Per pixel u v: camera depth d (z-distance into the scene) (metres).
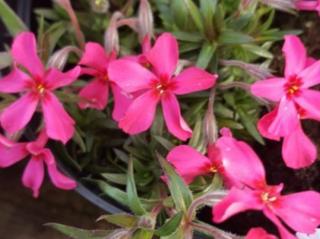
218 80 0.10
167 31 0.10
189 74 0.08
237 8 0.10
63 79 0.08
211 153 0.08
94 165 0.10
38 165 0.09
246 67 0.09
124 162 0.10
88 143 0.10
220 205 0.07
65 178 0.09
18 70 0.08
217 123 0.10
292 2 0.10
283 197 0.07
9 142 0.09
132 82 0.08
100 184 0.09
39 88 0.08
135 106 0.08
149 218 0.08
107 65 0.09
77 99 0.09
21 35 0.08
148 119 0.08
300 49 0.08
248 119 0.10
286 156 0.08
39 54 0.10
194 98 0.10
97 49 0.09
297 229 0.07
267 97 0.08
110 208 0.10
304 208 0.07
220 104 0.10
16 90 0.08
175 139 0.10
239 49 0.10
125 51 0.10
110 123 0.10
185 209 0.08
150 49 0.08
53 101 0.08
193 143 0.09
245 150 0.07
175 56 0.08
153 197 0.10
